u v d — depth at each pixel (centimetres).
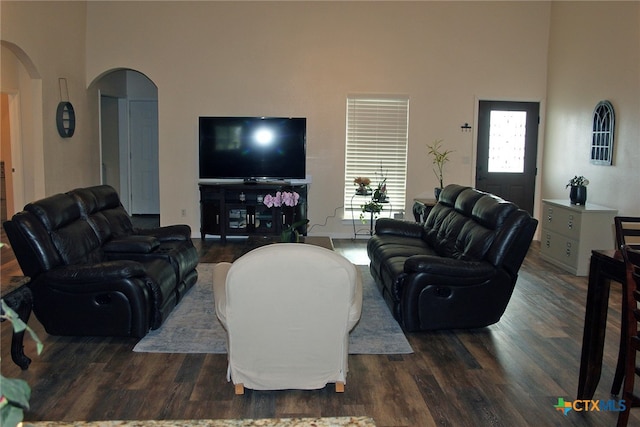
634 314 250
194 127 763
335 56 756
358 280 308
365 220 785
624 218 358
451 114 772
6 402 97
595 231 576
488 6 759
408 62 762
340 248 721
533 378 331
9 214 805
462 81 767
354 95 760
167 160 767
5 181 795
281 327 286
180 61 753
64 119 712
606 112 616
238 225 744
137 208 989
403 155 777
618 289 524
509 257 393
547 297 504
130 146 972
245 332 287
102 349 368
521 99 774
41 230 370
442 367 347
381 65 760
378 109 768
